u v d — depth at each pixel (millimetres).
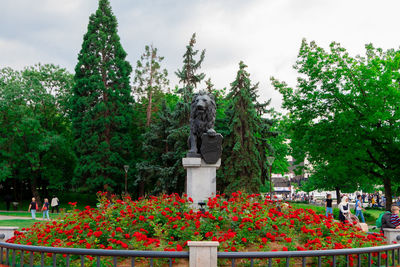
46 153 38469
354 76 22516
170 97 47688
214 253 5430
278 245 7914
